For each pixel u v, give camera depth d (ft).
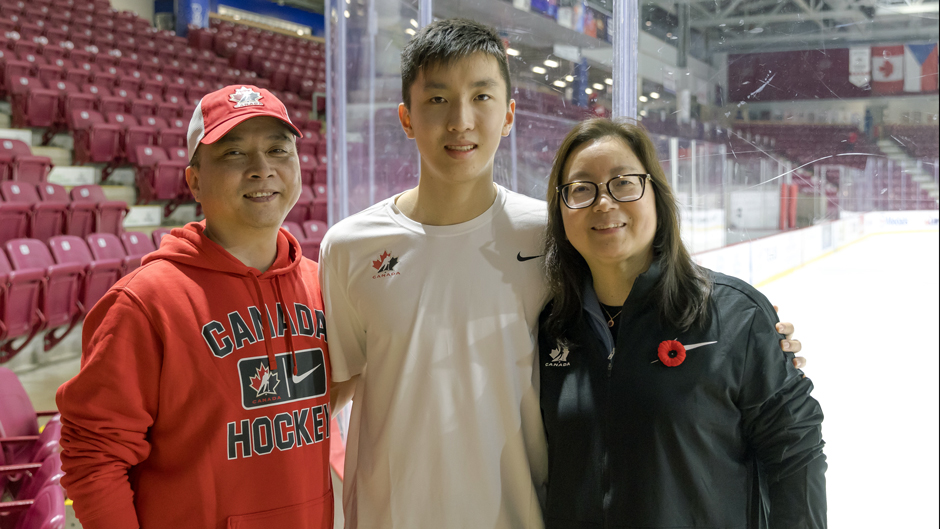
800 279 15.84
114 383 3.21
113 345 3.24
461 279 3.80
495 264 3.84
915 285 15.64
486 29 3.66
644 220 3.32
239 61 40.52
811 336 13.99
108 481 3.18
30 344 14.02
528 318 3.85
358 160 7.00
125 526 3.22
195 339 3.37
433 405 3.72
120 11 39.86
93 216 17.90
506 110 3.78
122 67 31.55
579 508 3.41
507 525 3.77
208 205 3.60
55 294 13.83
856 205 5.31
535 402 3.83
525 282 3.84
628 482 3.28
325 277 4.00
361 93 6.89
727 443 3.34
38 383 12.96
